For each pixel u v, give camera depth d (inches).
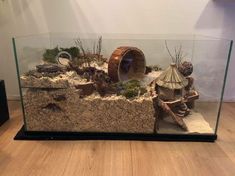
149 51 39.6
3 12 43.9
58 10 43.9
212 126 36.2
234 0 42.9
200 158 30.7
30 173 27.4
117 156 30.7
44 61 35.9
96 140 34.3
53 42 39.4
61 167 28.5
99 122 34.3
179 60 40.4
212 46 37.0
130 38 40.4
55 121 34.3
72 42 39.5
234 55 46.2
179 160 30.2
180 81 36.2
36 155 30.8
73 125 34.4
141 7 43.6
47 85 32.4
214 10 43.8
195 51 39.3
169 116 35.7
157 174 27.5
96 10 43.9
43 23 44.6
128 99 33.1
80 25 44.8
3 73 47.5
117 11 43.9
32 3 43.5
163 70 38.9
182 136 34.6
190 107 39.4
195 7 43.6
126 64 36.7
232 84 48.4
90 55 38.3
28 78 32.1
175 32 45.0
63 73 33.9
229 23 44.5
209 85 37.7
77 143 33.5
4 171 27.8
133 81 36.1
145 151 31.9
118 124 34.3
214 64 36.8
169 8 43.6
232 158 30.9
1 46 45.9
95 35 42.5
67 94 32.9
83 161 29.6
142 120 34.0
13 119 40.9
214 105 36.7
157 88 36.0
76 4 43.6
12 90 48.5
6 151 31.6
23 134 35.1
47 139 34.4
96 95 33.5
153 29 44.9
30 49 34.1
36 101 33.4
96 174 27.3
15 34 45.2
